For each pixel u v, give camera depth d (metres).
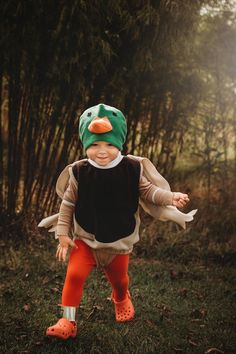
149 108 5.27
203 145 5.75
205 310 3.41
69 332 2.71
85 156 4.87
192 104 5.36
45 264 4.17
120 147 2.75
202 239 5.01
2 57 4.32
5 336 2.85
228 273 4.28
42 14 4.20
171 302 3.54
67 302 2.75
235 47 5.32
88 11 4.17
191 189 5.71
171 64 5.02
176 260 4.58
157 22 4.36
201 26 5.33
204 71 5.37
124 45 4.54
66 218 2.79
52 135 4.69
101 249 2.75
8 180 4.69
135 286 3.80
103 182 2.69
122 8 4.32
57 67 4.29
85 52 4.31
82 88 4.46
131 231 2.77
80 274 2.74
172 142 5.52
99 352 2.71
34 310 3.25
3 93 4.84
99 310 3.30
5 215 4.72
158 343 2.85
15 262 4.13
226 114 5.58
